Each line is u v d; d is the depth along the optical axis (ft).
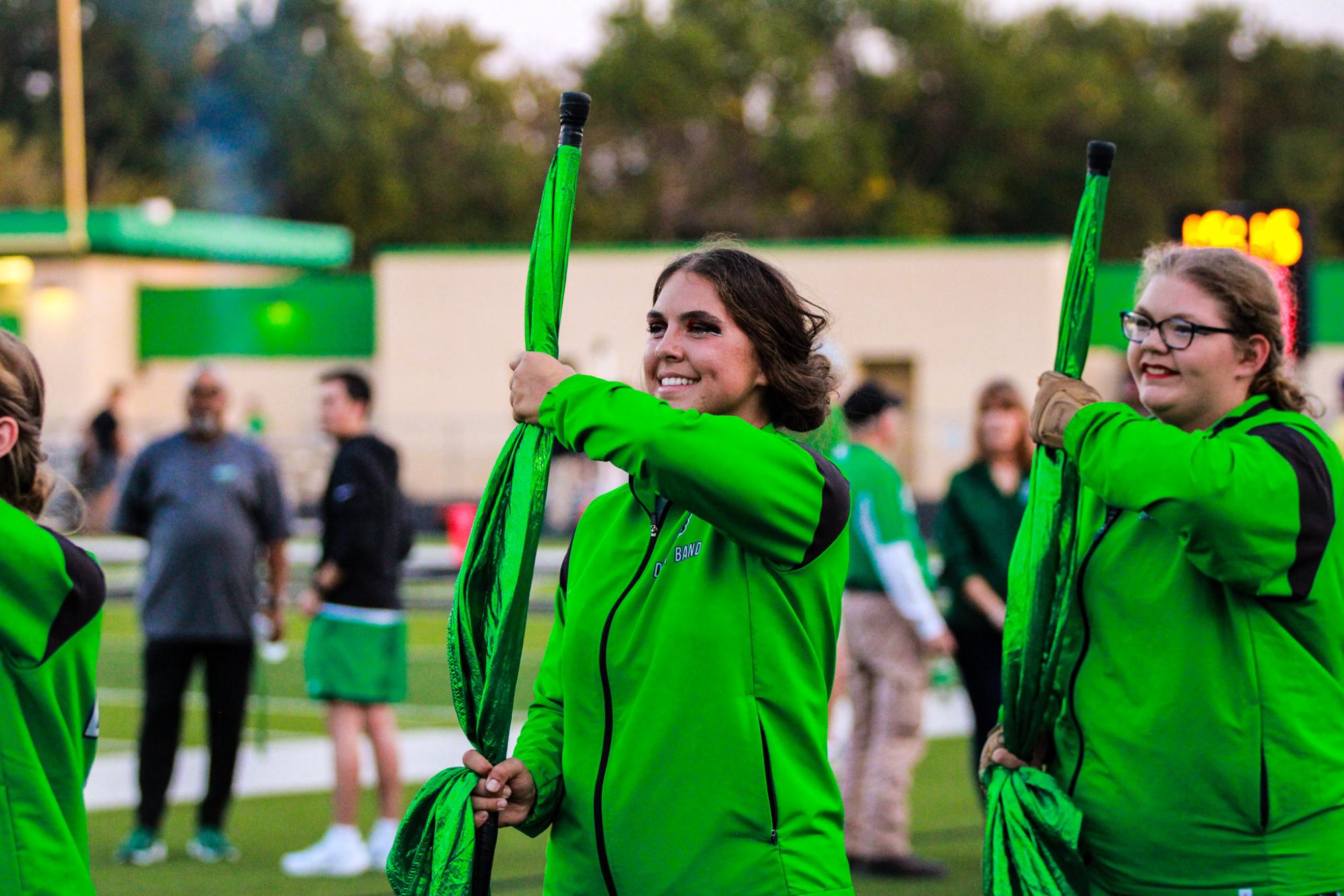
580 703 10.44
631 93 184.96
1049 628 11.83
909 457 102.68
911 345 112.37
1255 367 11.88
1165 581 11.34
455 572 64.49
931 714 39.65
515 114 208.44
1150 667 11.35
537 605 57.16
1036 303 111.14
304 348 123.34
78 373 118.93
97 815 28.81
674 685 10.00
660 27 191.72
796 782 10.05
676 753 9.95
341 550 24.36
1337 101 227.81
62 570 11.05
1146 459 10.89
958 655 25.14
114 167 183.83
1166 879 11.27
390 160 187.01
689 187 185.98
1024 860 11.50
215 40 189.57
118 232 116.57
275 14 193.26
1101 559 11.69
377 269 117.91
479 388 117.19
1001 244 111.24
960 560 24.81
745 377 10.55
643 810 10.01
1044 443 11.84
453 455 112.47
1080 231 12.07
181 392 123.85
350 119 187.73
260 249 129.80
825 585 10.27
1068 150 195.52
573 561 10.98
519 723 27.25
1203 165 197.47
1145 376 12.11
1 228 116.78
